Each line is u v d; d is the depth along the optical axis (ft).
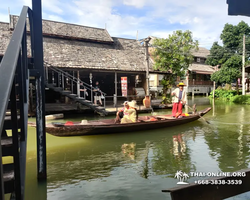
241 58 73.67
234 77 73.05
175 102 31.83
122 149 20.52
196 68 94.02
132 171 15.51
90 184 13.56
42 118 13.17
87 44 51.16
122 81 43.78
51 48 44.06
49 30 48.52
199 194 6.64
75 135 23.39
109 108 44.06
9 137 8.66
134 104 27.73
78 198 11.91
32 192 12.51
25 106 10.35
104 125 23.82
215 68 102.58
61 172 15.33
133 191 12.65
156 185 13.37
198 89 94.53
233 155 18.71
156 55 52.21
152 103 53.42
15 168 6.95
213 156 18.52
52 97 53.57
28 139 23.62
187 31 50.80
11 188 6.99
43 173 13.78
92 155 18.89
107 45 54.60
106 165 16.65
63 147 21.02
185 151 19.90
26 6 9.96
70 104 48.44
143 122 26.14
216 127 29.94
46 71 35.17
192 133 26.61
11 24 43.37
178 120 29.01
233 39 88.43
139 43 61.62
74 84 53.01
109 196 12.12
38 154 13.53
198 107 54.29
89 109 43.01
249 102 60.90
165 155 18.86
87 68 42.32
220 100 73.51
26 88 10.50
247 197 11.66
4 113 3.58
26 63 11.16
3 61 4.88
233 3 8.44
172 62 49.83
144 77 54.44
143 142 22.80
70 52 45.21
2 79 4.26
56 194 12.34
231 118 37.17
